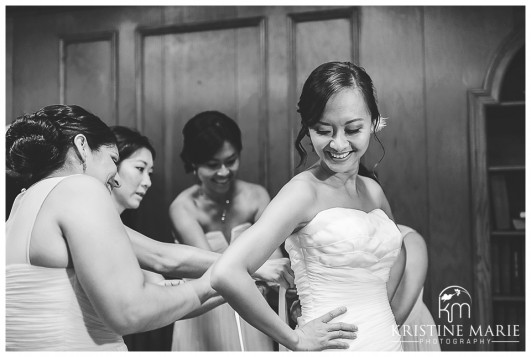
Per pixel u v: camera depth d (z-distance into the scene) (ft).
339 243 5.99
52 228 5.00
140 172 8.73
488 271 10.50
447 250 10.72
